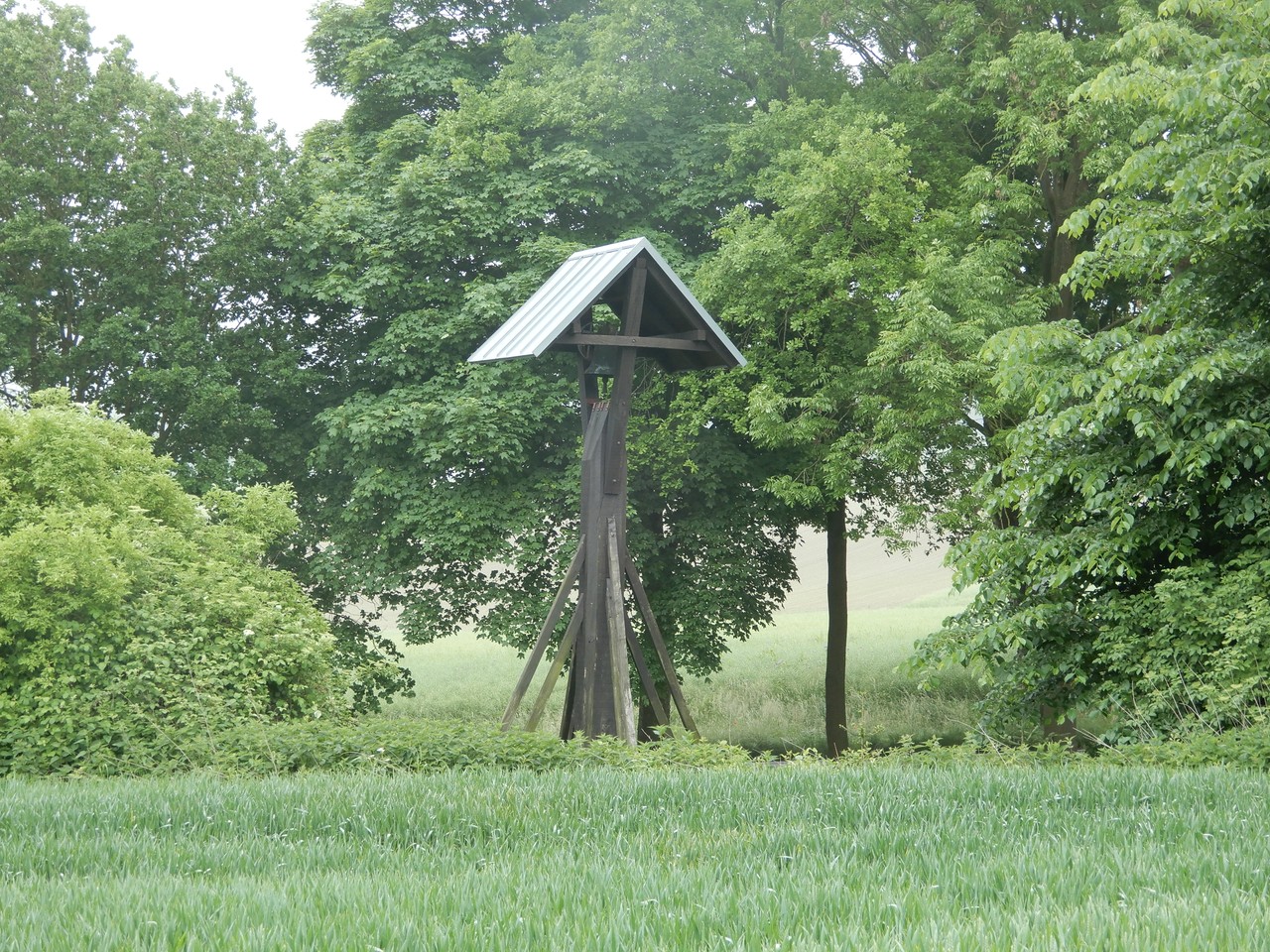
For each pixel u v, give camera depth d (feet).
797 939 13.25
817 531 90.27
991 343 48.65
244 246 82.23
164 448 80.74
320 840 21.65
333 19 90.43
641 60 81.20
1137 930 12.94
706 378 77.51
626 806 24.27
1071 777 26.53
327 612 87.15
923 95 78.48
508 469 79.05
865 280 71.51
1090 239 82.38
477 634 79.20
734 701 107.45
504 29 91.86
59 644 43.73
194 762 39.86
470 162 82.38
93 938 13.66
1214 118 47.21
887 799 24.02
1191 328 45.70
